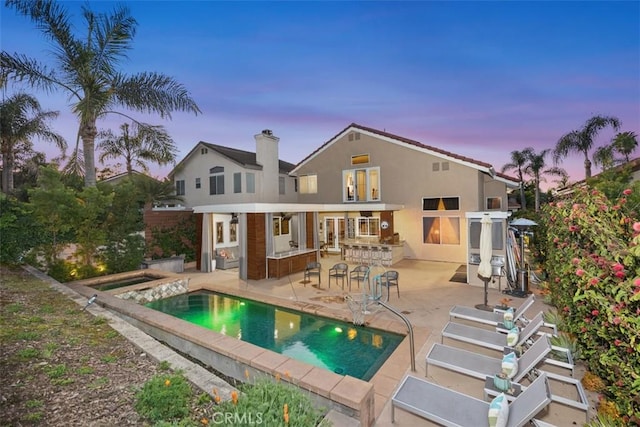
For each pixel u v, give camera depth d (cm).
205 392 375
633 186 766
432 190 1634
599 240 382
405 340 641
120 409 334
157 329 637
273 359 467
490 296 938
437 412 353
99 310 683
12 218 988
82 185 1262
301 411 296
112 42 1150
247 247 1222
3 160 1688
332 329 754
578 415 390
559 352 495
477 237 1070
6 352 454
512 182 1550
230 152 2089
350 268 1451
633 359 298
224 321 827
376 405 428
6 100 1430
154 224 1442
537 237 1151
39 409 329
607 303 319
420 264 1523
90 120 1138
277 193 2100
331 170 1980
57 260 1068
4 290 777
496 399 334
